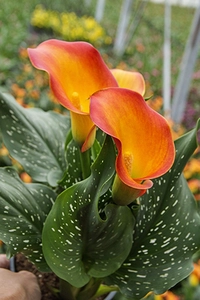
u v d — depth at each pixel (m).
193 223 0.51
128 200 0.43
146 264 0.51
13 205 0.49
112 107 0.38
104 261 0.50
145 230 0.51
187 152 0.51
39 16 2.80
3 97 0.58
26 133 0.58
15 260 0.62
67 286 0.55
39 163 0.57
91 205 0.44
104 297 0.60
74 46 0.45
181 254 0.50
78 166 0.53
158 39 3.22
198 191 1.05
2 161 1.09
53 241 0.45
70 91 0.45
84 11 3.70
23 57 1.96
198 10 1.17
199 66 2.66
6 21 2.79
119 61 2.35
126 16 2.45
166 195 0.51
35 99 1.48
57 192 0.58
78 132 0.47
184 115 1.62
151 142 0.40
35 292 0.51
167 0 1.65
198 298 0.77
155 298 0.71
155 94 1.93
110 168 0.41
